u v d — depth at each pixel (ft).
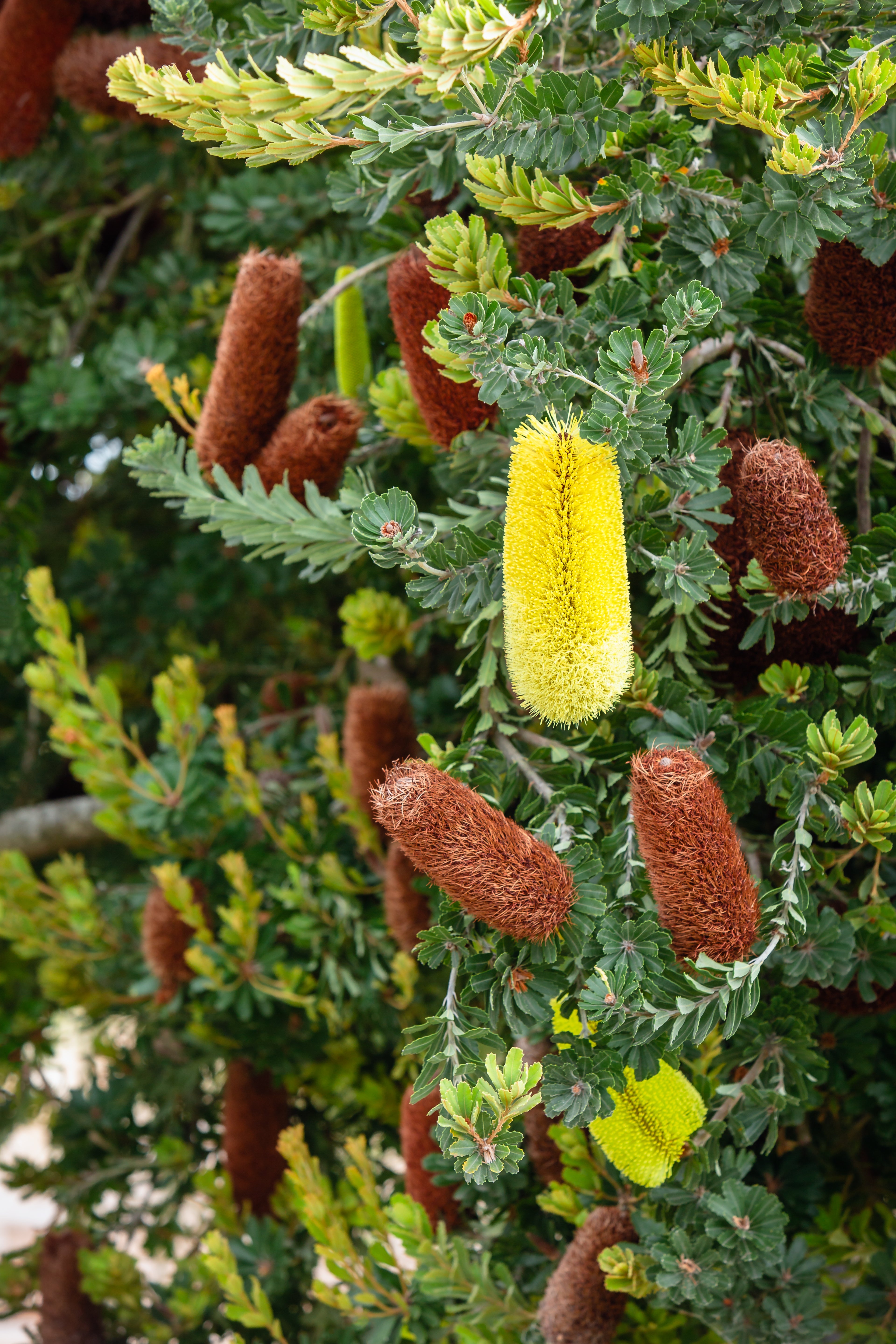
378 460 7.87
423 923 7.54
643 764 6.01
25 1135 22.24
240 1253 8.71
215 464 6.93
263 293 6.79
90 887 9.91
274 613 13.38
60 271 13.25
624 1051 6.23
